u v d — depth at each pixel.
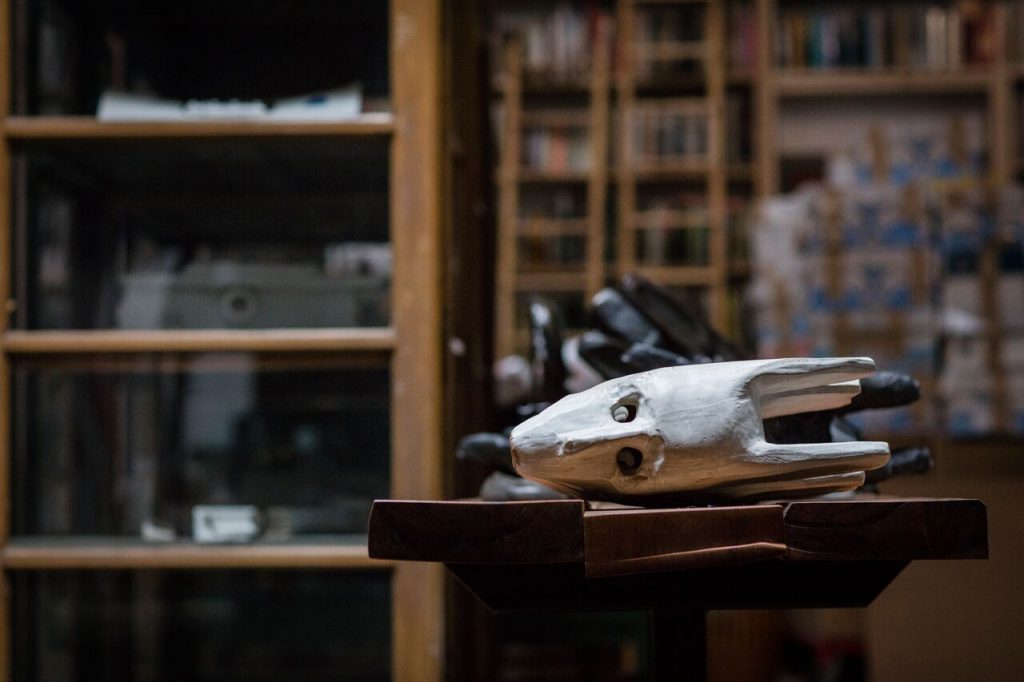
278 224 1.93
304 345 1.81
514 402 2.67
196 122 1.83
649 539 0.98
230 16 1.91
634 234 5.09
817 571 1.09
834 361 1.05
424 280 1.78
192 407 1.88
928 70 5.04
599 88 5.14
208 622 1.85
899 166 4.19
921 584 2.65
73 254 1.92
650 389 1.03
